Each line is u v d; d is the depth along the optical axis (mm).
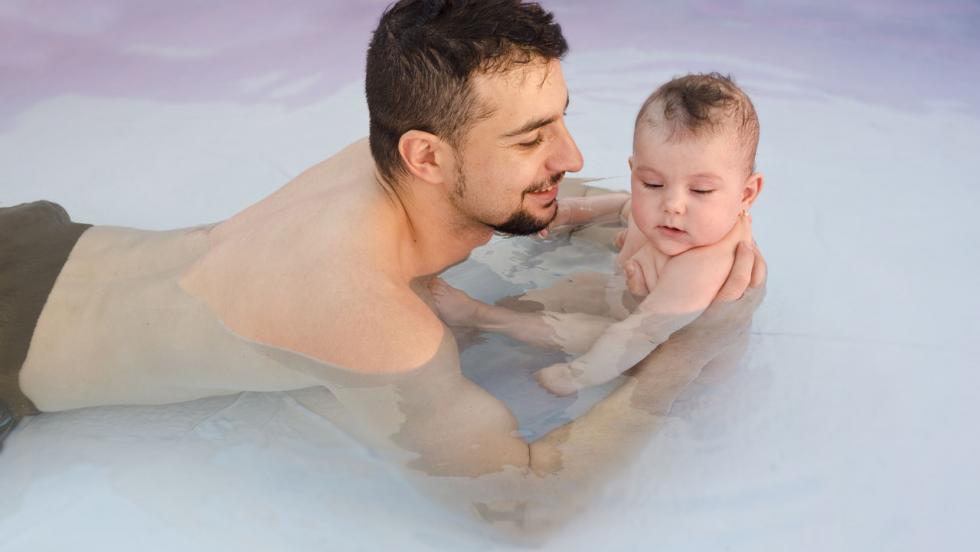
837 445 1811
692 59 3309
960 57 3283
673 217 1955
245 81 3281
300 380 1755
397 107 1713
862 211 2545
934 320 2137
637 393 1814
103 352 1820
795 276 2279
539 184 1787
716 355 1939
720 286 1980
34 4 3568
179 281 1839
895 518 1671
